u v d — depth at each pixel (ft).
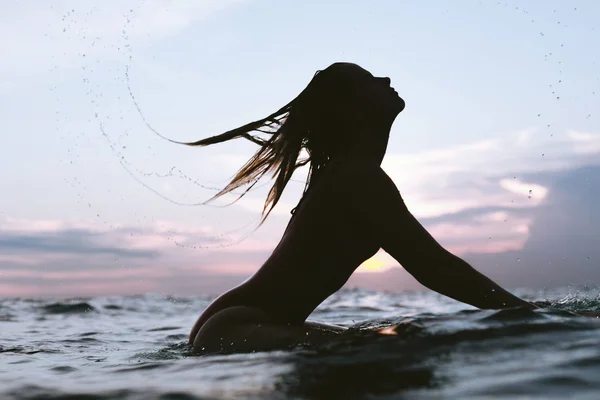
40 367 7.16
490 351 5.14
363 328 7.54
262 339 6.79
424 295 35.37
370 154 7.93
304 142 8.52
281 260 7.54
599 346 5.11
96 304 25.11
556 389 4.04
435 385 4.31
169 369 5.93
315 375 4.83
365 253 7.61
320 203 7.57
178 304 27.17
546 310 6.76
